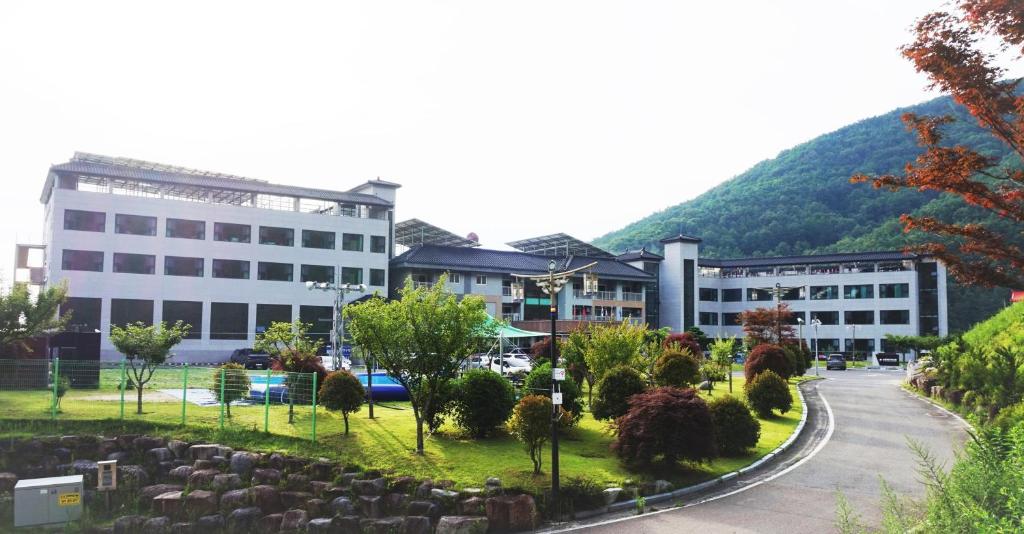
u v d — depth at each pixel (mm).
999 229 56656
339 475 13727
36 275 46156
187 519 13586
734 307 77188
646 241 123688
